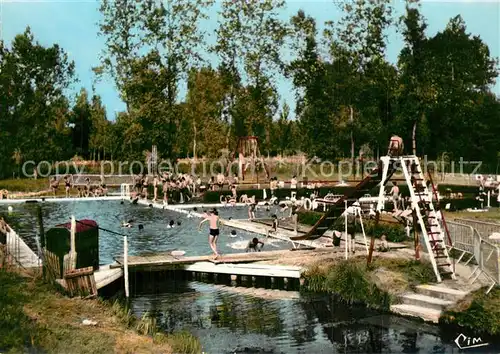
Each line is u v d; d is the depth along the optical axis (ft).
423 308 48.44
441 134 258.98
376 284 53.88
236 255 68.95
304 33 226.17
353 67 214.69
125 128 228.02
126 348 36.01
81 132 323.37
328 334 45.01
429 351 40.68
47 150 228.63
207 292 59.26
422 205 61.11
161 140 225.76
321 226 72.54
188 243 84.33
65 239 52.26
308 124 232.32
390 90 224.53
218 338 44.32
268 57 224.12
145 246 81.76
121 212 129.70
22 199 153.07
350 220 86.02
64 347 34.55
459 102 253.44
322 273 59.41
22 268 53.67
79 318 41.57
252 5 215.92
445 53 263.08
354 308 52.13
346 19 209.77
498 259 48.49
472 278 54.70
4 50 235.40
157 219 116.67
